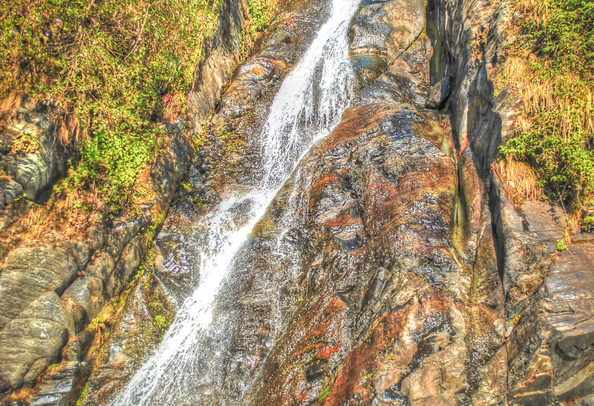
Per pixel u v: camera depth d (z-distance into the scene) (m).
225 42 10.57
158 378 6.28
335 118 9.75
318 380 5.36
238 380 6.09
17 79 5.73
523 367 4.84
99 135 6.64
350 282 6.31
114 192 6.75
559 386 4.80
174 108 8.35
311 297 6.52
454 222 6.76
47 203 5.86
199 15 9.28
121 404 6.01
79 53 6.55
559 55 6.36
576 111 5.81
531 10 7.01
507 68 6.66
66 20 6.44
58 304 5.69
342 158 7.98
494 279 5.66
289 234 7.35
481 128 7.07
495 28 7.39
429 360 5.02
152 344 6.58
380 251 6.35
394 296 5.61
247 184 8.73
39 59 6.02
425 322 5.23
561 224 5.52
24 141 5.54
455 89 8.69
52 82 6.15
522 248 5.39
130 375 6.25
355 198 7.33
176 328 6.80
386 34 10.89
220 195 8.48
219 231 7.94
